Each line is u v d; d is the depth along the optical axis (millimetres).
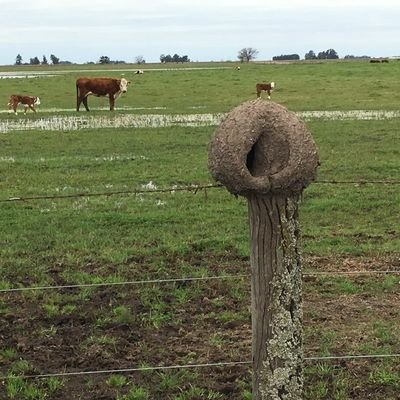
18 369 6121
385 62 76375
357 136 20578
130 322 7160
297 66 71312
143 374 5988
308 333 6770
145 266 8930
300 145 3725
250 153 3820
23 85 48094
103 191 13375
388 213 11422
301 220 11109
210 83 46562
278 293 3873
